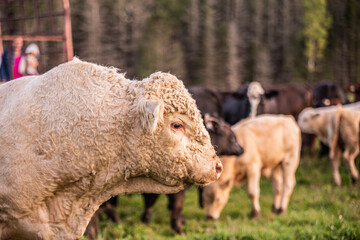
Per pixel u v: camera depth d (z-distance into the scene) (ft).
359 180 31.65
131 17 159.84
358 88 48.24
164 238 20.35
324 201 24.85
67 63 10.48
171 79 10.20
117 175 10.10
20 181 9.57
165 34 154.40
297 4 186.50
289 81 169.68
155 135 9.78
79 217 10.32
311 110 34.73
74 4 128.16
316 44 174.40
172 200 22.16
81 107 9.83
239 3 186.60
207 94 30.66
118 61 138.82
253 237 17.37
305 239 16.78
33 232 9.98
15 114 9.86
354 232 16.62
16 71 19.66
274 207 25.99
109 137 9.81
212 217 23.76
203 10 164.04
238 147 22.75
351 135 30.14
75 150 9.72
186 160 10.00
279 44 183.62
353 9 183.21
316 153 43.96
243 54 167.84
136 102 9.88
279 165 26.50
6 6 24.35
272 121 25.71
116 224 22.67
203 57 151.43
